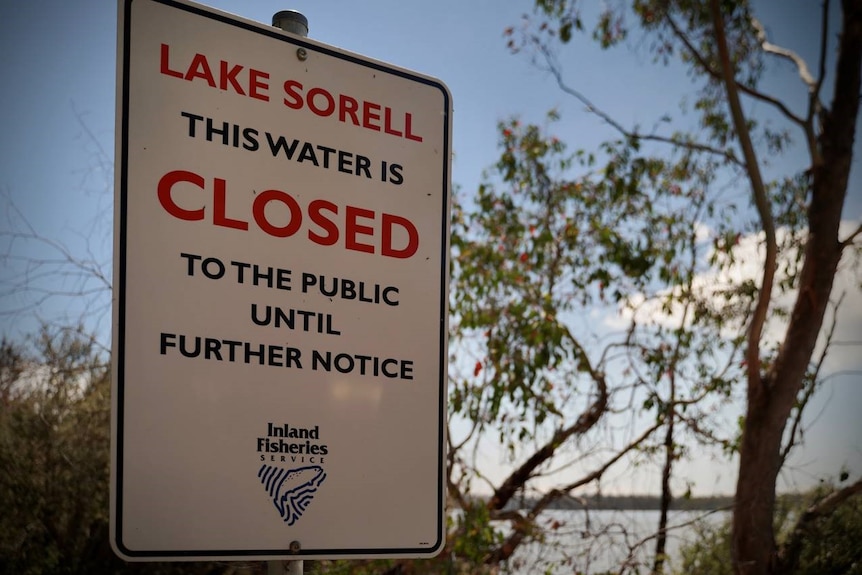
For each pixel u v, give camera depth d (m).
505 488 7.35
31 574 7.66
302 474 1.92
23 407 7.97
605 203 8.02
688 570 7.59
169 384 1.81
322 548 1.91
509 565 6.77
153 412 1.79
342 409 1.99
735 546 7.17
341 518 1.94
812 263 7.25
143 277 1.82
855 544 7.28
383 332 2.08
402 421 2.06
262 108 2.02
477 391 7.03
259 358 1.91
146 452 1.77
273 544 1.86
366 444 2.00
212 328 1.87
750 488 7.13
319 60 2.12
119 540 1.72
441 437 2.10
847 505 7.57
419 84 2.26
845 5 7.76
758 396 7.17
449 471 6.95
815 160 7.41
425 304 2.15
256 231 1.96
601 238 7.67
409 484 2.04
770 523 7.09
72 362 7.62
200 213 1.90
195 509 1.79
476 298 7.35
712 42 8.50
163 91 1.91
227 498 1.83
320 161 2.07
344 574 6.14
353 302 2.05
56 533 7.92
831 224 7.30
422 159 2.22
